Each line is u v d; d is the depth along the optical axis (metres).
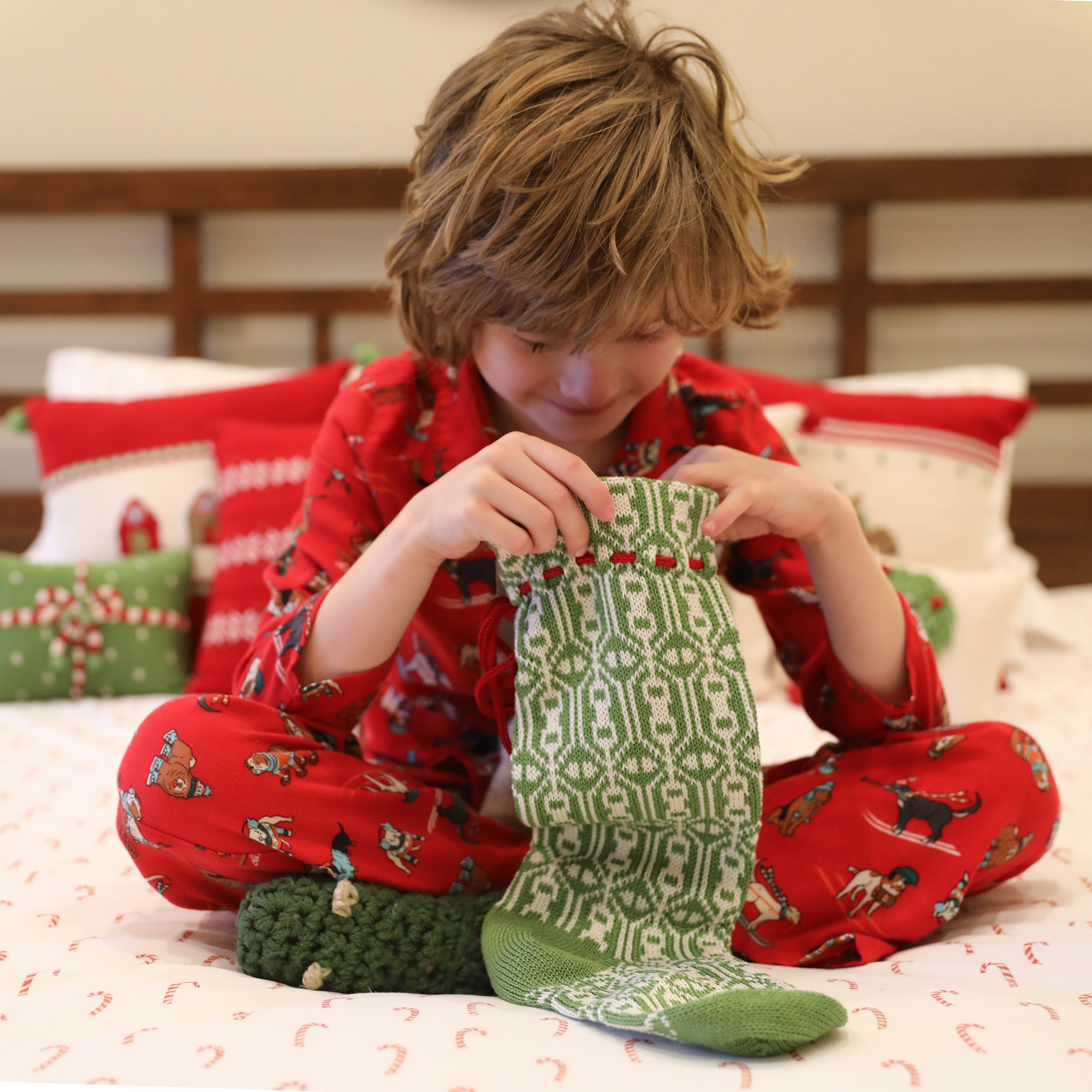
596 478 0.68
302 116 2.18
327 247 2.25
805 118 2.12
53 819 1.04
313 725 0.76
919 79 2.10
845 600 0.82
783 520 0.78
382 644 0.75
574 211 0.69
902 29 2.09
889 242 2.22
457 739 0.95
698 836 0.69
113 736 1.38
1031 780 0.78
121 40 2.16
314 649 0.76
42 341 2.28
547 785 0.66
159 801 0.69
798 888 0.75
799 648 0.90
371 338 2.28
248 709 0.73
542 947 0.64
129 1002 0.59
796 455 1.66
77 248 2.25
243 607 1.59
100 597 1.61
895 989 0.62
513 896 0.70
